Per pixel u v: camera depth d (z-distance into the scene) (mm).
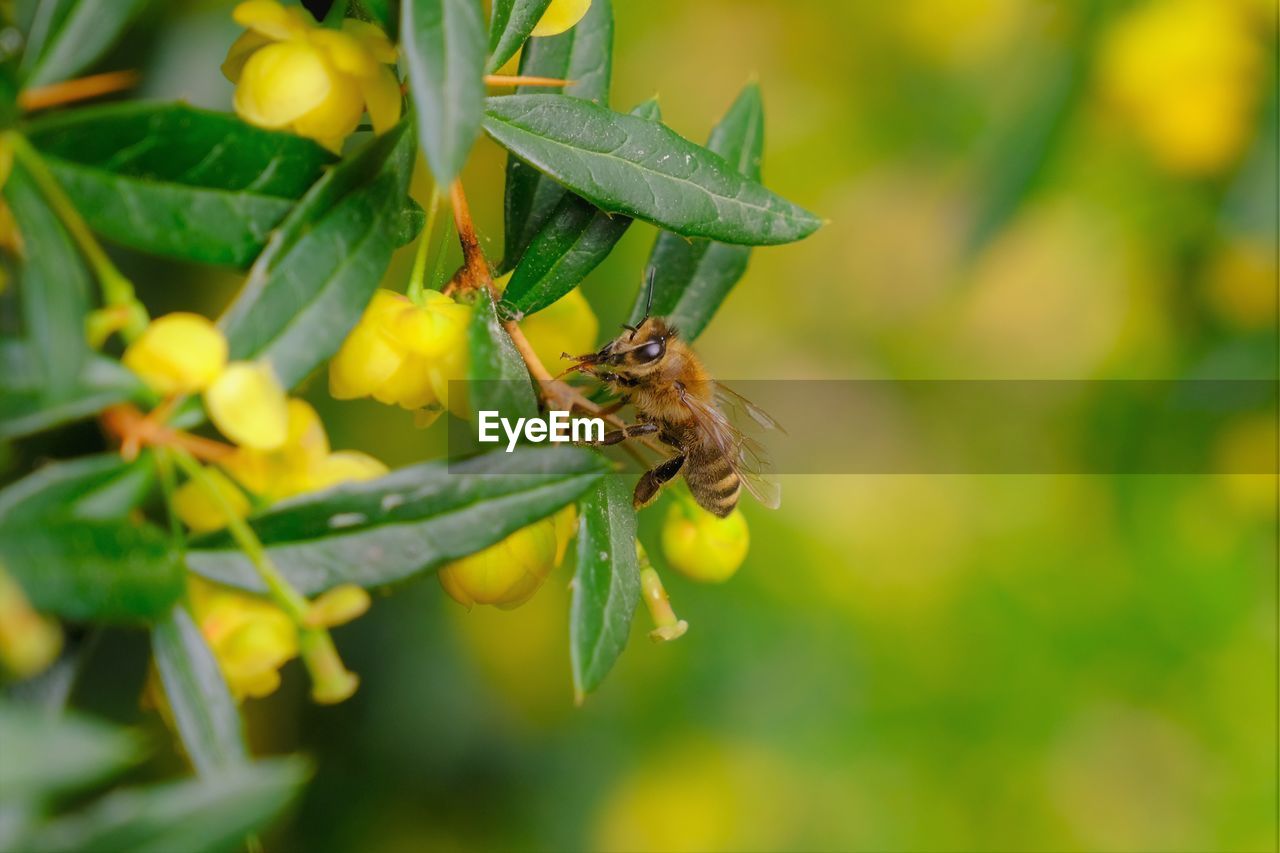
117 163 223
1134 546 370
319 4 235
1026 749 365
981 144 331
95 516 218
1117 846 358
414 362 231
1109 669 368
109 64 265
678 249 252
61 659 223
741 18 404
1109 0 301
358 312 226
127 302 222
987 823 360
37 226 219
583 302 250
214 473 227
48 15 224
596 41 243
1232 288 314
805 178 417
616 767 342
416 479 225
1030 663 369
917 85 404
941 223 409
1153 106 300
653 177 236
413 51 219
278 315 225
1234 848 359
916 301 421
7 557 216
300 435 229
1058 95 307
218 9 267
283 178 226
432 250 242
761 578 370
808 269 430
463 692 315
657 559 344
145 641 246
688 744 350
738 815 346
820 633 366
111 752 213
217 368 222
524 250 242
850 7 401
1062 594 374
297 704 302
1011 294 397
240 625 227
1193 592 364
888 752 362
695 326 253
